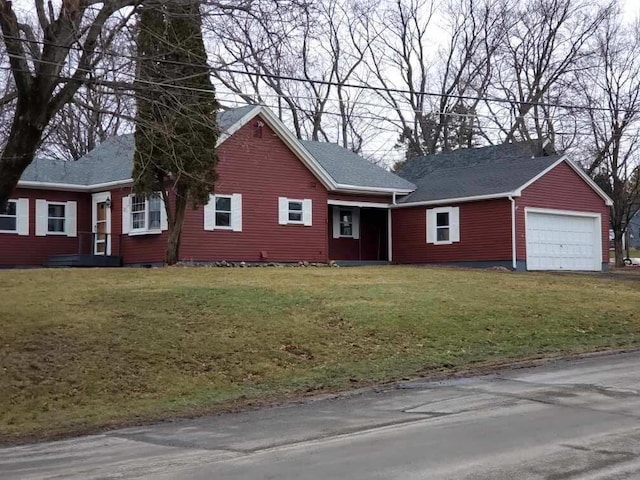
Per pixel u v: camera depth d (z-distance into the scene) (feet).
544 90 154.71
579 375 40.57
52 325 45.57
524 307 62.13
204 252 91.25
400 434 27.45
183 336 46.19
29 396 36.55
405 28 170.50
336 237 116.26
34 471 24.08
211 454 25.43
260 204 96.89
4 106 44.47
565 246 106.22
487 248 102.47
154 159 63.93
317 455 24.61
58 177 99.76
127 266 96.43
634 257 197.77
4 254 95.45
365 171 116.67
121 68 42.60
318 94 135.54
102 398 37.06
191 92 49.44
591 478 20.92
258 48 46.34
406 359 46.03
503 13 162.09
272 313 52.95
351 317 53.62
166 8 43.57
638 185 138.10
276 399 36.86
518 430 27.43
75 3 39.14
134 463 24.53
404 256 114.21
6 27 38.32
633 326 59.57
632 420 28.91
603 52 143.43
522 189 99.86
